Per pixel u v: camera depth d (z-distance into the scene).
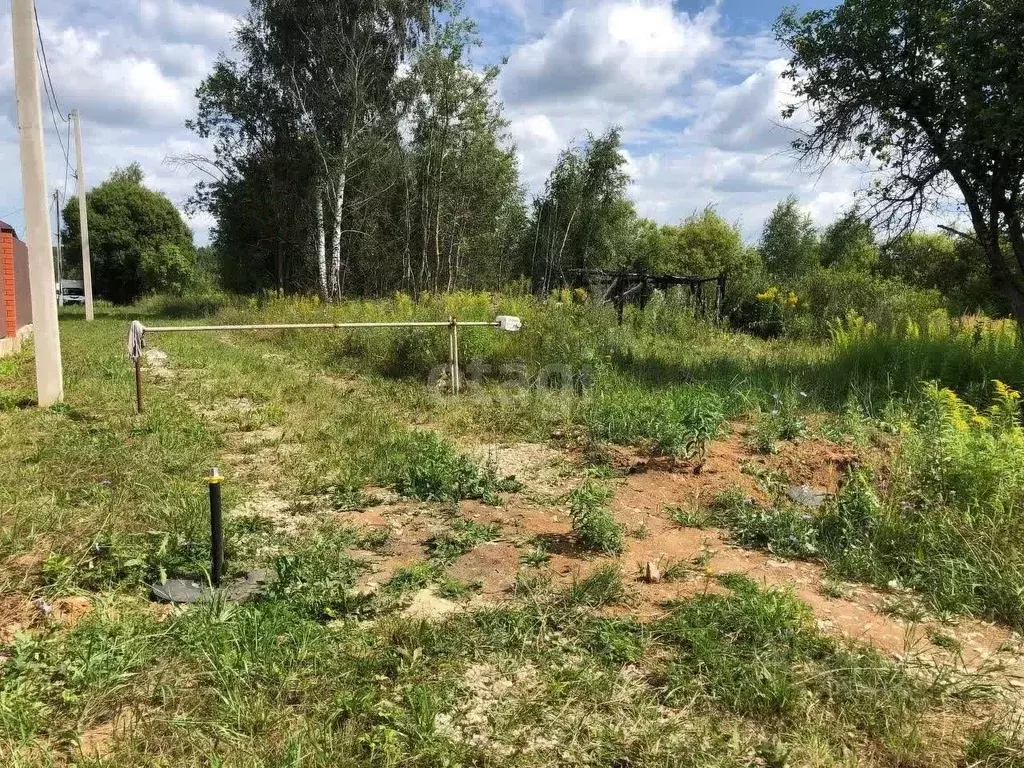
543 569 4.32
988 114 9.61
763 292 20.20
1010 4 9.48
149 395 9.29
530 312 13.61
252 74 27.56
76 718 2.75
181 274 46.53
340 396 9.59
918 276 22.44
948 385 9.10
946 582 4.12
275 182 28.45
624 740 2.75
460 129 27.91
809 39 11.95
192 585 3.96
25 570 3.91
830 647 3.39
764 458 6.51
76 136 25.73
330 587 3.90
